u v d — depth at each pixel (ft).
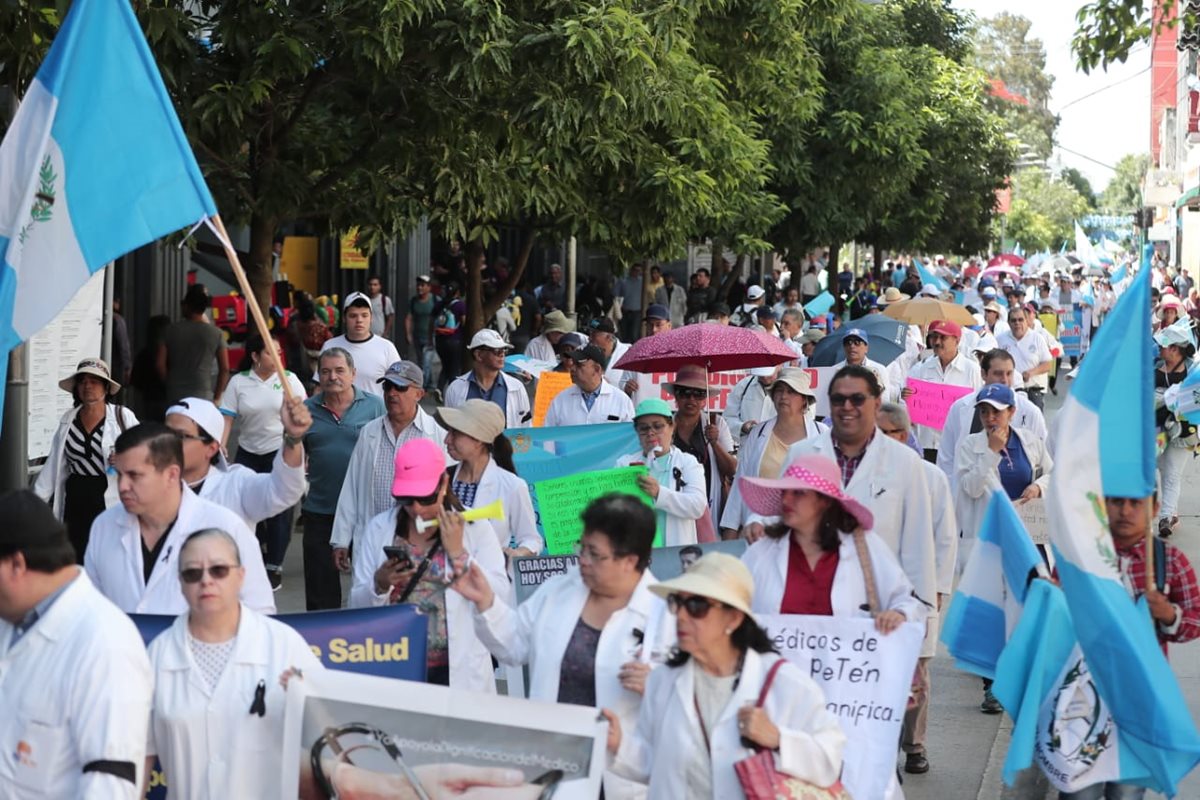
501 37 50.85
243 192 54.85
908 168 126.00
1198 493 73.82
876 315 60.13
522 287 134.92
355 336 49.60
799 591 24.49
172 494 23.58
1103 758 23.77
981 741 35.09
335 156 57.31
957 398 52.42
